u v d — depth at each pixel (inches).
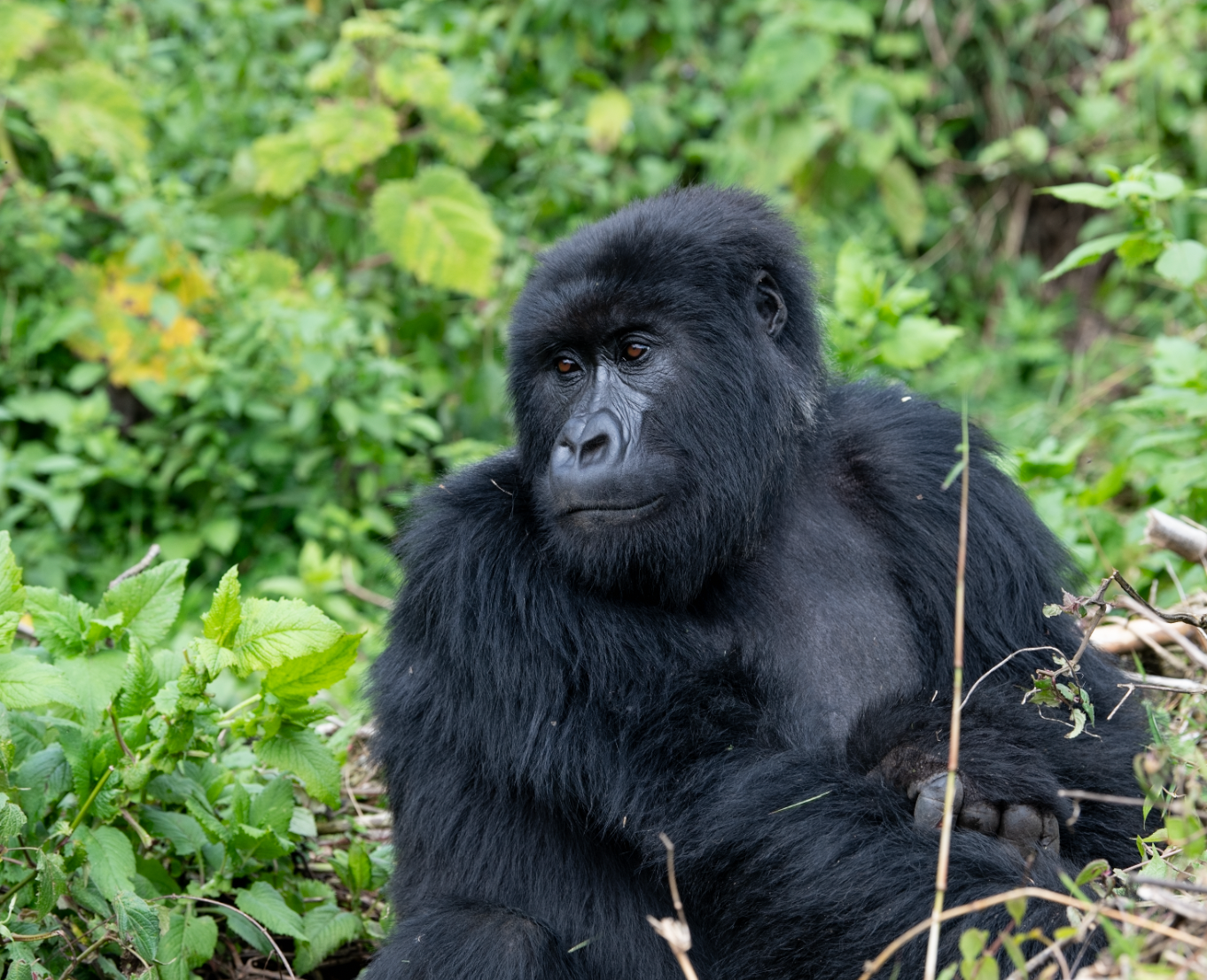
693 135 508.1
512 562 191.5
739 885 169.5
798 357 210.5
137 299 396.8
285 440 393.4
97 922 183.8
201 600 369.1
